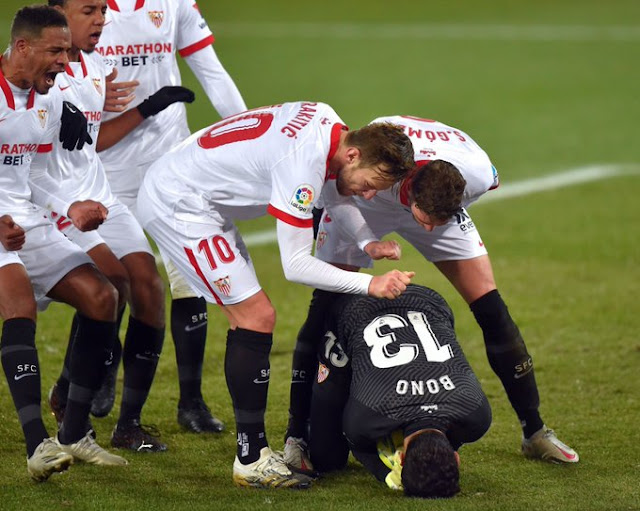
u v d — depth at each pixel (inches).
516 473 626.5
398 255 611.5
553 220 1346.0
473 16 3115.2
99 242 689.0
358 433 574.9
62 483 599.5
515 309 1010.1
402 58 2487.7
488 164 649.0
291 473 603.8
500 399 782.5
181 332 716.0
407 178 600.1
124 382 679.7
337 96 2071.9
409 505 553.6
